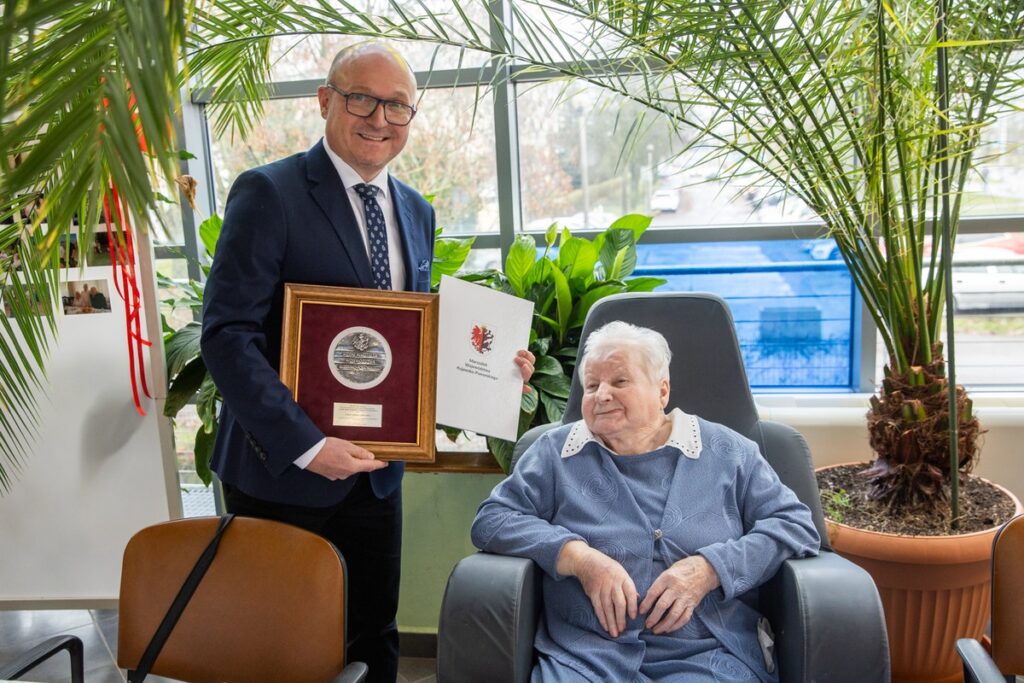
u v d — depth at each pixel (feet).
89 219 2.54
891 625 6.12
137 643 4.40
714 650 4.70
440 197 9.09
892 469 6.32
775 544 4.79
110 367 7.16
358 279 5.28
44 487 7.38
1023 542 4.15
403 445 5.21
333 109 5.16
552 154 8.86
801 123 5.60
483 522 5.14
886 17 5.21
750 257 8.87
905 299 6.12
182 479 10.13
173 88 2.59
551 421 7.08
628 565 4.90
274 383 4.91
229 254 4.94
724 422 5.66
